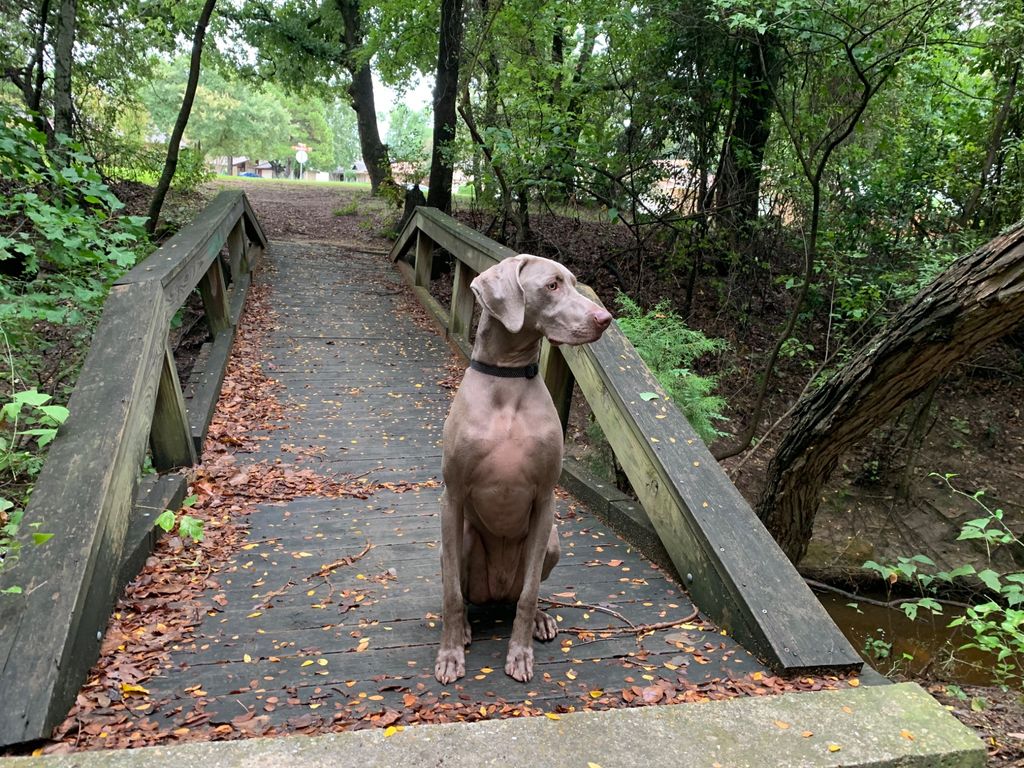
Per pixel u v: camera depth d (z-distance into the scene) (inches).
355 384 242.2
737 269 327.6
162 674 91.9
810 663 96.0
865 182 306.3
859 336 275.9
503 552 103.7
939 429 309.4
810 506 207.9
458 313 289.0
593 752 72.1
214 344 245.4
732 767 71.0
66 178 167.9
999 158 277.1
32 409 176.6
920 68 237.6
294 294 338.3
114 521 104.7
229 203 279.3
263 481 165.9
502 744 72.4
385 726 82.5
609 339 163.8
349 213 611.5
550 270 93.2
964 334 147.9
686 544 121.5
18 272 241.0
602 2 284.0
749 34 251.0
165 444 161.3
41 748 74.6
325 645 101.2
